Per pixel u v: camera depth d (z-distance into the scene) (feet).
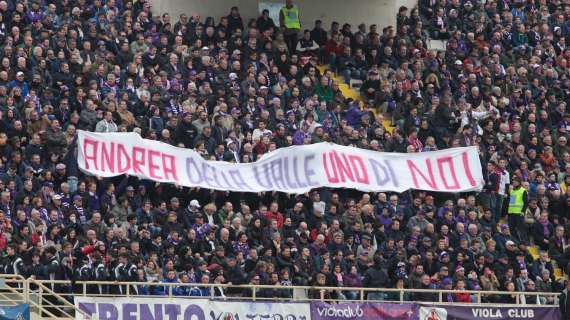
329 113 299.17
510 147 302.66
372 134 296.92
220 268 252.62
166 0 328.08
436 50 338.54
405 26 334.65
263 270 253.44
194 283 246.06
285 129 289.33
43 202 253.44
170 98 287.48
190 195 272.31
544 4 361.10
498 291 264.93
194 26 311.47
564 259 288.51
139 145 271.49
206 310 244.01
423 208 279.90
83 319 237.04
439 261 267.59
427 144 296.51
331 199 276.82
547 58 341.82
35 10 294.46
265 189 276.00
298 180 279.90
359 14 342.23
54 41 286.66
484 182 292.81
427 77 317.83
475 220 282.36
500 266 272.72
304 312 248.93
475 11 346.54
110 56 291.99
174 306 242.78
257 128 287.28
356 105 303.27
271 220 263.29
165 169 271.49
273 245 259.80
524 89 326.44
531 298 275.18
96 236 247.70
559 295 264.31
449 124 305.53
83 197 258.78
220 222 265.34
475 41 335.26
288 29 321.73
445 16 343.05
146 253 252.21
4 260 239.30
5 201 249.55
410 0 350.02
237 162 280.10
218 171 275.80
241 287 250.78
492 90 321.93
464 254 270.05
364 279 260.01
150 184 270.26
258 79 299.99
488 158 299.58
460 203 282.97
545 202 295.89
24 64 277.03
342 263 260.83
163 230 257.34
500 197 294.46
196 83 295.07
